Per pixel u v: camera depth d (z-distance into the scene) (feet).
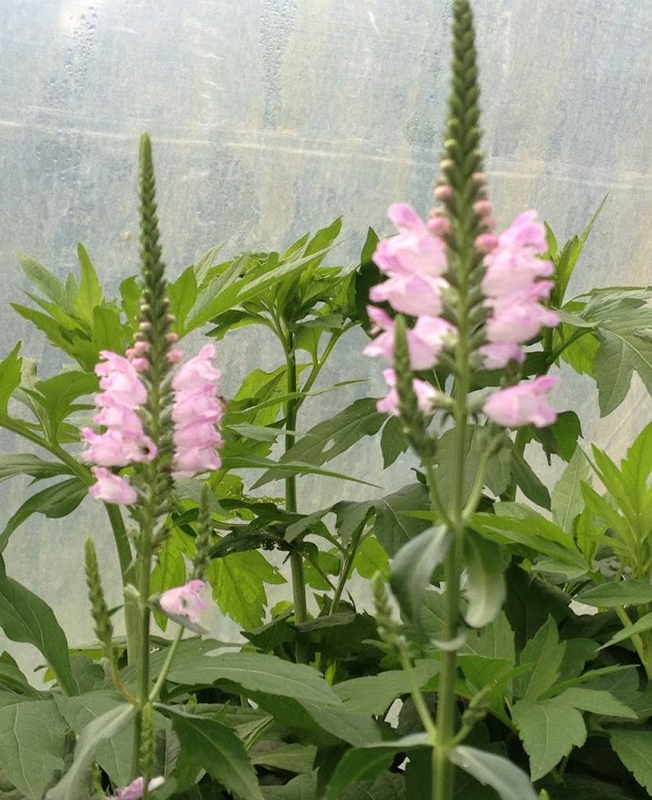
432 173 4.68
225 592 3.43
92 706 2.12
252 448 3.30
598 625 2.75
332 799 1.56
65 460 2.65
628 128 5.04
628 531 2.60
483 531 2.63
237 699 3.01
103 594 1.66
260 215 4.49
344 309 3.27
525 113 4.83
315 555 3.16
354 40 4.46
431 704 2.62
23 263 2.96
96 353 2.60
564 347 3.07
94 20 4.11
